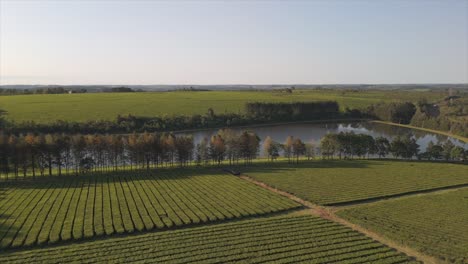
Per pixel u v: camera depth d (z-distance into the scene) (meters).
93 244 57.22
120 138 112.31
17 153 95.06
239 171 107.44
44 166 100.81
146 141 109.88
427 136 190.00
